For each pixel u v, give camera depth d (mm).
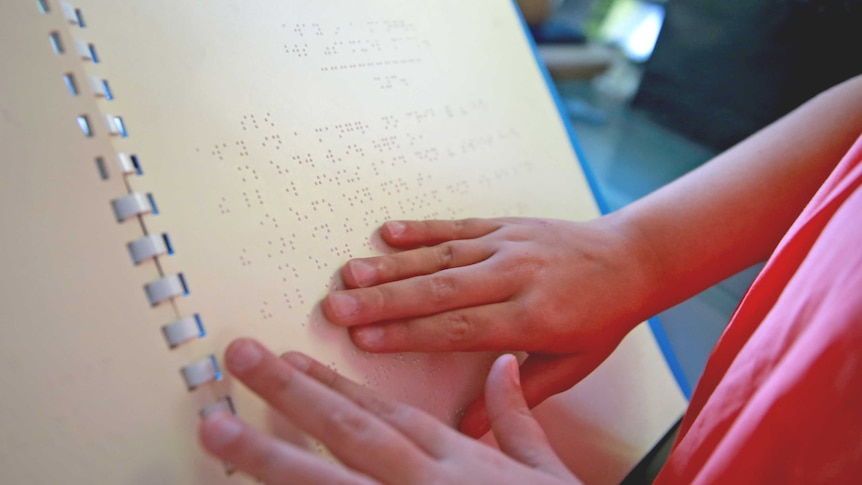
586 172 391
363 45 326
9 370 197
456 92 353
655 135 543
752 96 470
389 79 327
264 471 189
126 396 208
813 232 240
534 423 226
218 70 271
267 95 281
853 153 238
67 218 211
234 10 288
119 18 254
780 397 198
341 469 192
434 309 262
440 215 312
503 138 359
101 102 235
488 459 203
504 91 375
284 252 255
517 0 646
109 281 213
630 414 317
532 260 282
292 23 304
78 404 203
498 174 346
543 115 387
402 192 304
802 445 193
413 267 272
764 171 324
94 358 207
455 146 336
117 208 219
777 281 251
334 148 290
